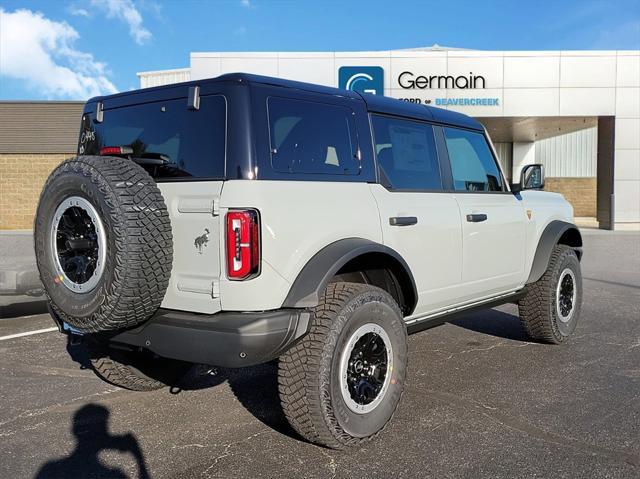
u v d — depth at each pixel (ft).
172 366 16.22
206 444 12.89
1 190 78.07
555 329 20.03
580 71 68.74
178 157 12.26
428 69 68.13
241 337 10.75
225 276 11.05
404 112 15.21
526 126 79.41
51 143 77.97
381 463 11.82
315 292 11.34
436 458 12.00
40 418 14.44
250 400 15.61
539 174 18.79
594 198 104.68
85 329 11.58
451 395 15.64
